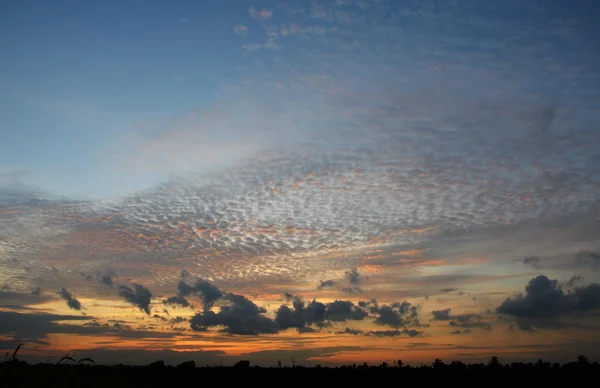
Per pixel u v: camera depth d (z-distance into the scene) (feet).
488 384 213.05
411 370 250.37
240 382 198.39
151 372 176.45
